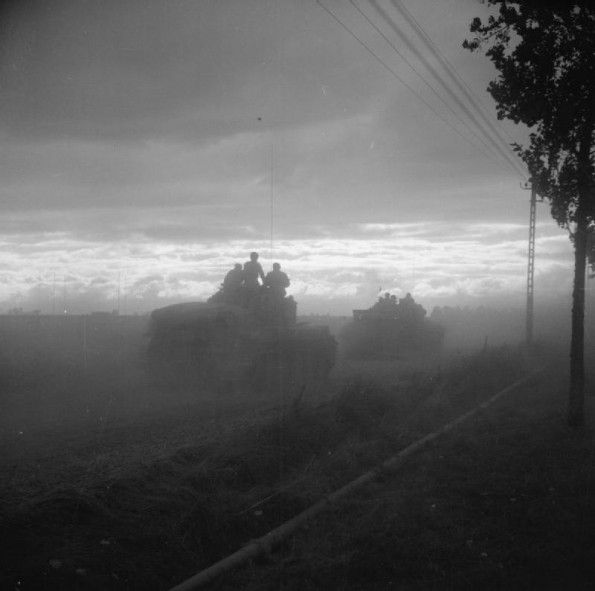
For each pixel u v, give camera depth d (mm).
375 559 6352
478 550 6672
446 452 10719
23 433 11156
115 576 5801
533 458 10391
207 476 7973
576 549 6637
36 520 6332
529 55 11805
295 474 8867
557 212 12703
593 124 12109
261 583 5973
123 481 7414
